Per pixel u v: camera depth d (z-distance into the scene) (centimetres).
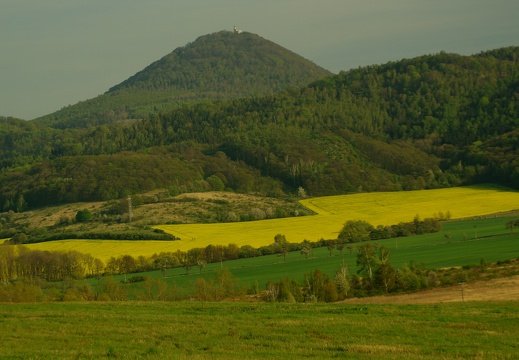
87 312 5203
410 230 14188
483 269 8950
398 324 4578
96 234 15450
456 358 3509
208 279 9281
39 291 8200
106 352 3700
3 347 3897
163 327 4516
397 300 7181
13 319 4828
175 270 11719
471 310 5325
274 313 5184
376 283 8544
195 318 4894
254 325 4578
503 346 3838
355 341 4025
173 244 14325
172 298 8600
